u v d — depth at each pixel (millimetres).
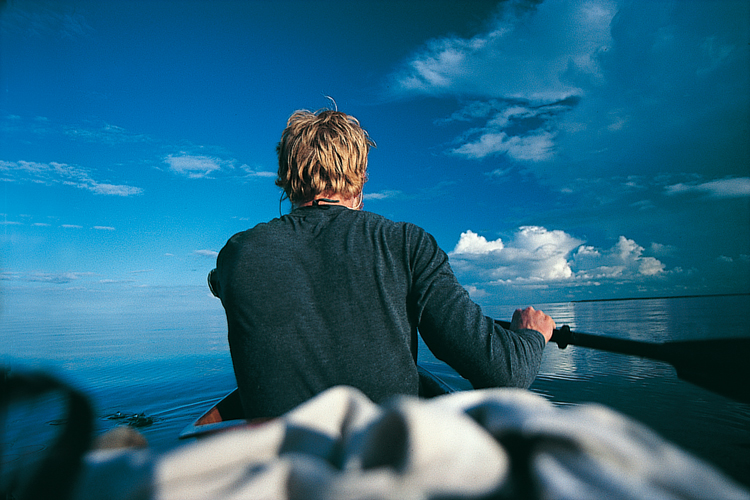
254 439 391
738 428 1644
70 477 316
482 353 1011
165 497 322
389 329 1010
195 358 4973
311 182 1299
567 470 306
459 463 322
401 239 1123
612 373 3029
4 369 293
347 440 367
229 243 1167
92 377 3705
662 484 301
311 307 1006
